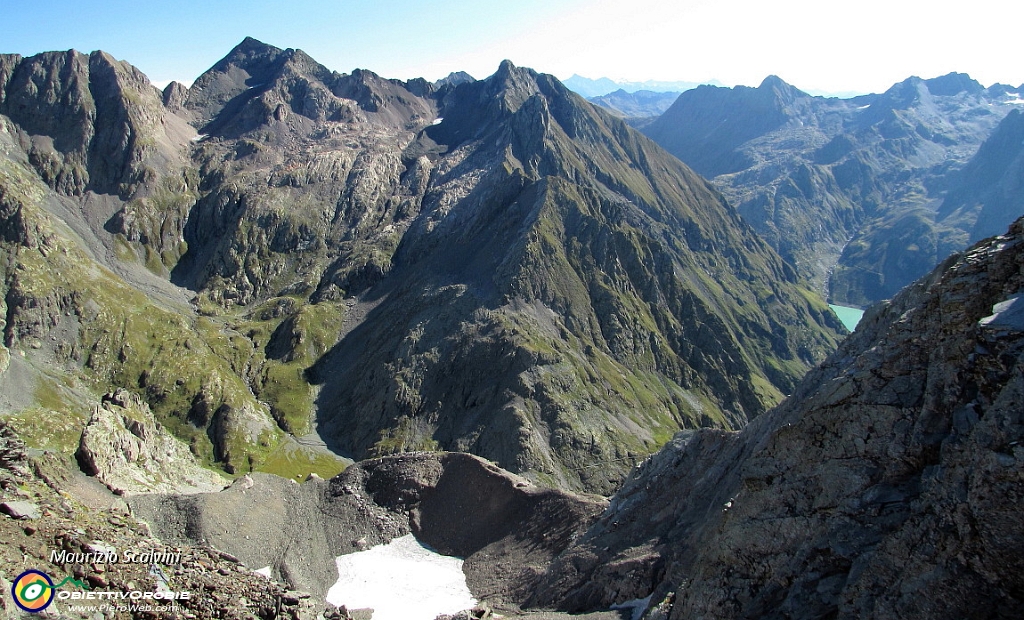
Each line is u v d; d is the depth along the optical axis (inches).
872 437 1417.3
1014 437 1101.1
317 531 3393.2
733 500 1675.7
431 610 2871.6
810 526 1440.7
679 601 1691.7
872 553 1284.4
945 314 1384.1
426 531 3535.9
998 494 1079.6
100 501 2787.9
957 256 1860.2
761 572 1496.1
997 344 1226.6
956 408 1291.8
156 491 3560.5
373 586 3068.4
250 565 2982.3
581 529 3068.4
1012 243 1354.6
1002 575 1060.5
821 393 1556.3
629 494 3014.3
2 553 1595.7
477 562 3253.0
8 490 2080.5
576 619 2271.2
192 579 1966.0
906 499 1326.3
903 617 1136.2
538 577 2874.0
